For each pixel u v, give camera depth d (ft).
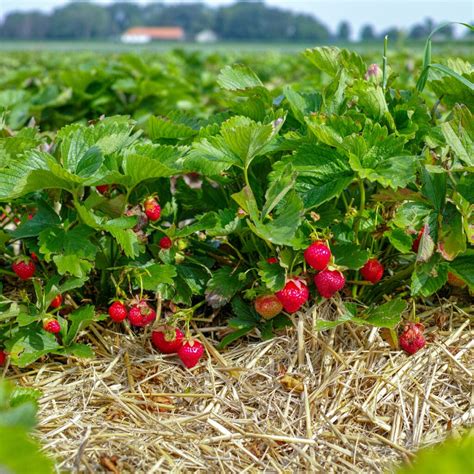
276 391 3.70
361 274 4.00
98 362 3.85
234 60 12.25
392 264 4.22
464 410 3.62
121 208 3.90
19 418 3.14
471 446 2.89
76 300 4.12
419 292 3.72
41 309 3.80
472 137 3.70
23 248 4.00
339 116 3.83
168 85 7.64
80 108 6.67
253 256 4.09
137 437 3.50
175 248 4.00
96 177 3.78
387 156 3.72
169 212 4.22
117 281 4.01
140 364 3.84
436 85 4.18
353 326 3.85
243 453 3.48
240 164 3.80
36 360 3.87
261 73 10.64
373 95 3.89
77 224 3.95
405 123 3.99
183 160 3.91
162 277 3.85
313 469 3.41
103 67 7.88
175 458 3.44
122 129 3.92
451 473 2.85
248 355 3.85
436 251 3.73
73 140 3.87
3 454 2.87
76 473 3.32
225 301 3.91
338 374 3.69
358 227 3.88
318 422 3.58
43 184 3.70
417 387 3.68
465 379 3.71
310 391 3.69
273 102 4.41
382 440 3.51
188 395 3.68
